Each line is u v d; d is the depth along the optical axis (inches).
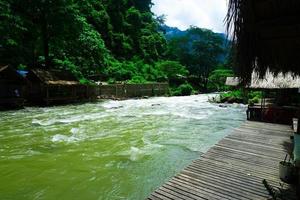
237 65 139.7
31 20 1087.6
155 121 632.4
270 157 270.8
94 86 1181.7
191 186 200.2
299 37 130.9
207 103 1109.1
